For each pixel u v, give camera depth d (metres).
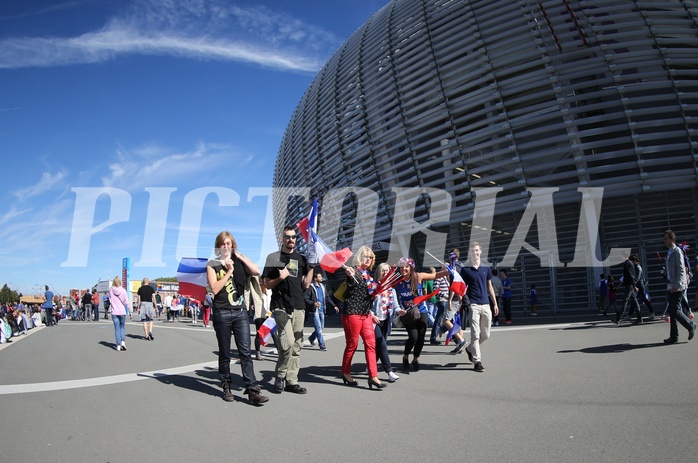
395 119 23.03
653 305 17.45
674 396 4.96
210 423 4.80
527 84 19.05
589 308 18.16
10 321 18.20
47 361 9.58
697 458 3.38
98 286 46.00
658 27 18.73
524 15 19.95
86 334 16.72
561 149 18.00
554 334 10.76
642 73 18.03
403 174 22.31
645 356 7.24
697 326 10.43
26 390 6.55
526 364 7.27
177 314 33.12
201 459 3.78
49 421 4.95
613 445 3.71
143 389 6.50
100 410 5.38
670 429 4.00
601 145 17.56
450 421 4.59
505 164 19.08
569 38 19.12
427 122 21.58
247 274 6.06
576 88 18.23
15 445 4.18
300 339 6.29
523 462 3.47
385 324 7.11
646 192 17.34
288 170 35.50
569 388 5.58
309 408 5.32
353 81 26.97
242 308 5.89
